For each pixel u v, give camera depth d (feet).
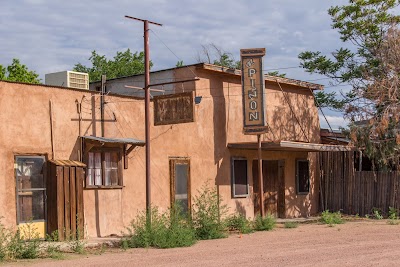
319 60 98.53
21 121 49.75
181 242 50.44
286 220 76.18
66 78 60.75
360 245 46.44
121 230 57.31
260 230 64.54
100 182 55.77
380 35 92.32
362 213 81.10
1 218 47.57
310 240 51.65
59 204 50.16
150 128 61.52
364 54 95.61
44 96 51.65
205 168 67.72
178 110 56.80
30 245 44.27
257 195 75.72
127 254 45.06
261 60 68.03
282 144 68.18
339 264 35.86
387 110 77.00
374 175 79.71
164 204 62.13
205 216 58.75
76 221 51.55
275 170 79.66
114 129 57.57
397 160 79.00
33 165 50.44
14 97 49.42
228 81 71.82
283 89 81.05
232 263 37.63
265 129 67.31
